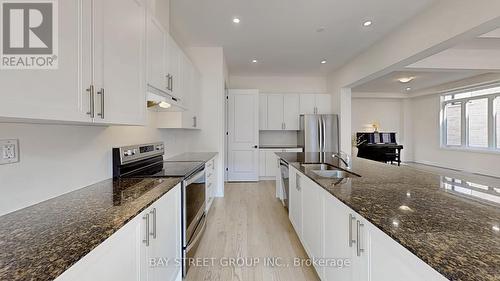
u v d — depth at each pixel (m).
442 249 0.80
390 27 3.65
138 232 1.28
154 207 1.48
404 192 1.55
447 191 1.57
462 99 7.51
